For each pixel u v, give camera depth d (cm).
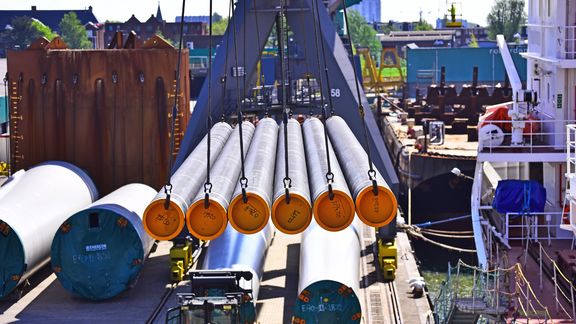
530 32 3362
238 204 2158
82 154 3475
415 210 4953
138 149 3469
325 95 3303
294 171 2405
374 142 3198
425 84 10138
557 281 2492
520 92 3219
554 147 3025
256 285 2491
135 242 2639
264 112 3716
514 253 2823
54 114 3478
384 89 11706
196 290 2131
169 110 3466
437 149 5269
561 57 2950
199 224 2172
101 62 3459
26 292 2752
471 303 2177
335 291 2222
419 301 2555
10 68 3500
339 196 2145
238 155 2694
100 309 2578
